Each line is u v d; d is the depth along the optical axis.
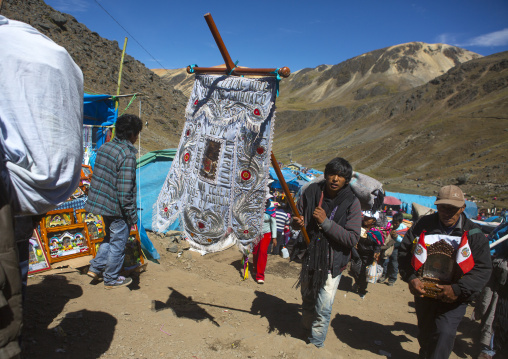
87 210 3.63
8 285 1.58
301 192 3.73
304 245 3.59
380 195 5.56
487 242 3.05
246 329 3.89
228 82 3.11
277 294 5.58
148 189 8.84
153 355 2.81
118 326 3.13
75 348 2.70
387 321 5.19
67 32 47.97
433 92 138.25
